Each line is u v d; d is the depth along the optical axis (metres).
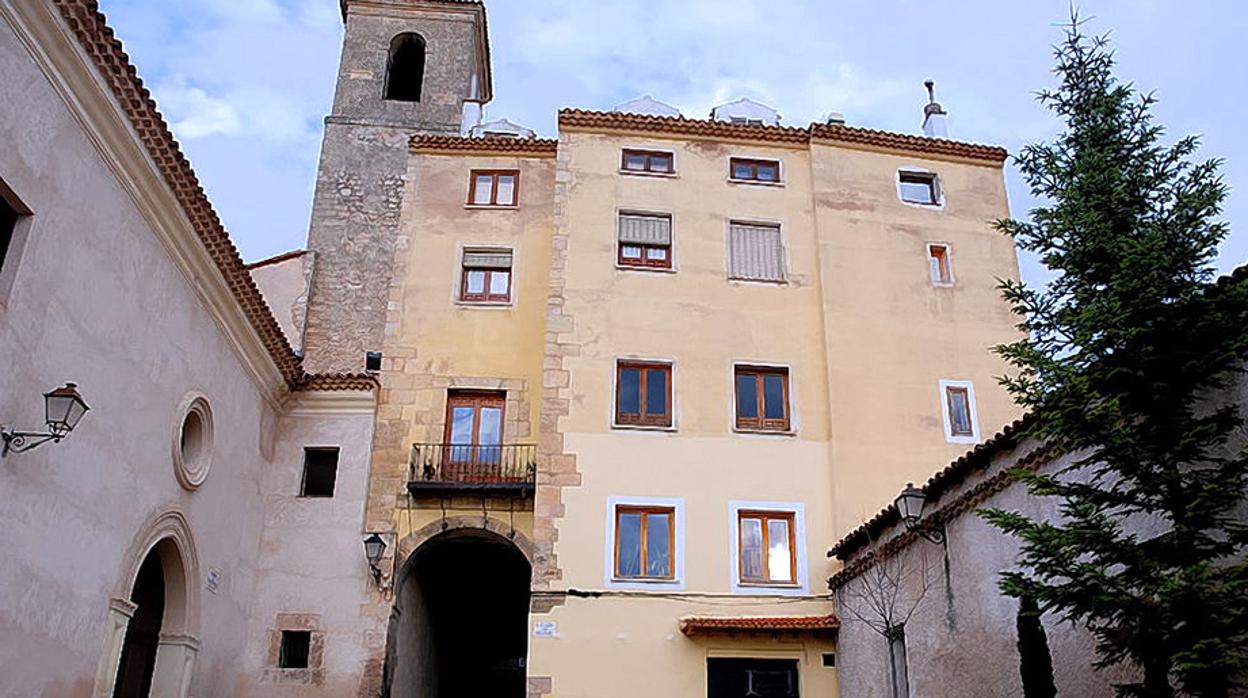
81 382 10.98
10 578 9.59
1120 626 8.22
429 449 18.38
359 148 25.42
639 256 18.84
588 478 16.80
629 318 18.11
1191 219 8.19
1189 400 7.98
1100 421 7.95
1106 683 9.07
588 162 19.41
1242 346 7.51
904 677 13.32
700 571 16.30
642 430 17.25
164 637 13.96
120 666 13.53
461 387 18.97
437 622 20.91
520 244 20.31
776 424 17.75
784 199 19.66
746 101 22.59
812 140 20.14
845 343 18.31
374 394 18.50
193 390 14.16
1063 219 8.59
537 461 16.97
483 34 29.52
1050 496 10.12
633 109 21.84
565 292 18.20
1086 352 8.18
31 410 10.00
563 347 17.77
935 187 20.34
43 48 10.02
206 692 14.87
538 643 15.64
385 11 28.30
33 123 10.02
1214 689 7.14
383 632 16.86
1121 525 9.44
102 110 11.12
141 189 12.24
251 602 16.88
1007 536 10.90
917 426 17.92
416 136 21.19
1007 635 10.74
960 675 11.69
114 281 11.75
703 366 17.89
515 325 19.58
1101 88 9.30
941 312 18.97
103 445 11.47
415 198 20.66
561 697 15.30
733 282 18.70
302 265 23.11
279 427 18.25
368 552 17.03
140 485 12.45
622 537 16.58
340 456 18.08
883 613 13.22
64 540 10.63
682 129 19.91
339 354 22.42
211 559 14.96
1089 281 8.52
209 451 14.75
